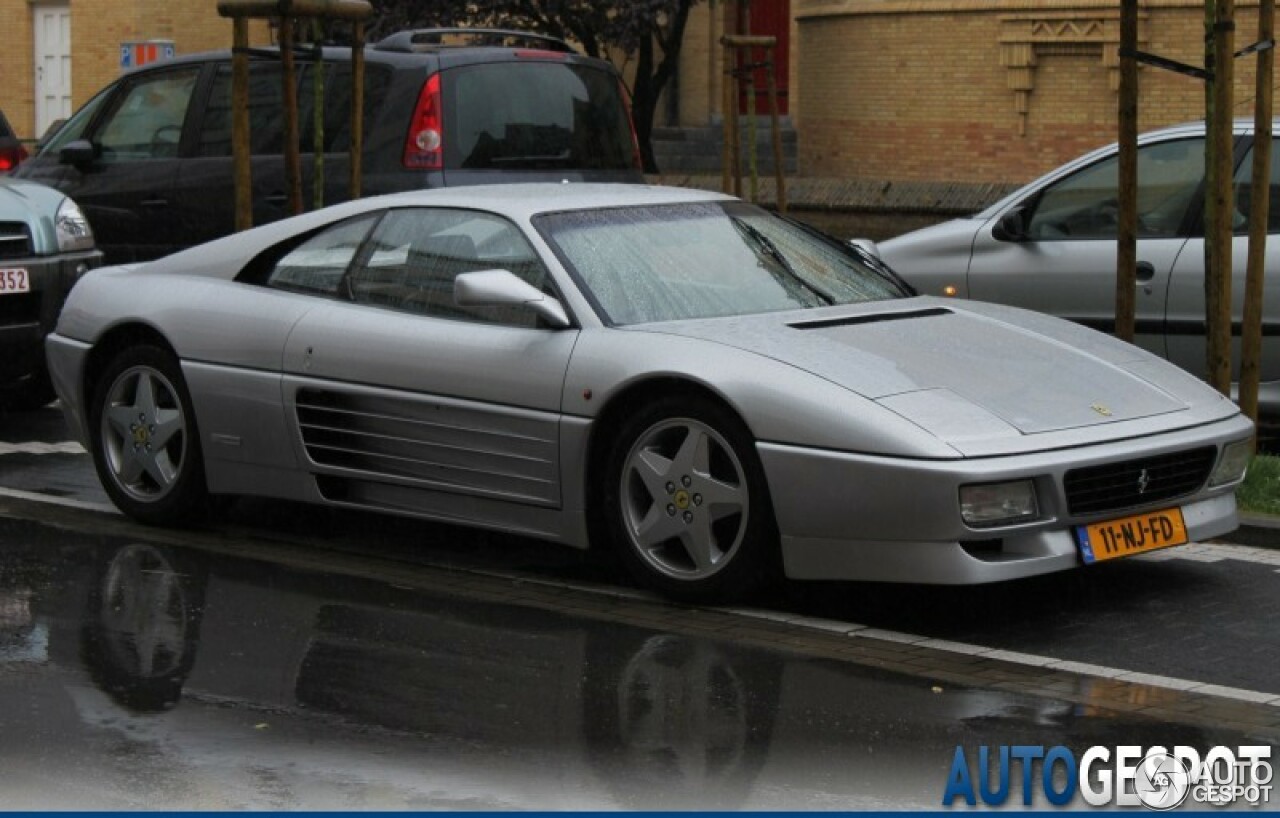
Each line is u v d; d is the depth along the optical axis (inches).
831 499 312.0
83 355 405.1
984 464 305.7
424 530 397.7
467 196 374.0
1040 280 505.4
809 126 1146.0
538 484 345.7
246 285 392.2
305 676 290.8
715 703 279.1
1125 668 300.2
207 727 265.7
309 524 403.2
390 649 306.8
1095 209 503.5
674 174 956.6
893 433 308.0
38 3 1438.2
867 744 261.3
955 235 521.0
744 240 375.2
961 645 312.3
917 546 308.3
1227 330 420.8
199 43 1403.8
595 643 311.3
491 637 314.5
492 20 1053.8
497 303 340.5
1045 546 313.7
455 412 353.4
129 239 626.5
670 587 333.7
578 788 242.4
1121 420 327.0
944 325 352.8
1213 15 420.8
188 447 390.9
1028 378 333.1
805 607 335.0
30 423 537.6
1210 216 420.5
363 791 240.7
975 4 1037.2
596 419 336.5
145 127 629.0
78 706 275.1
